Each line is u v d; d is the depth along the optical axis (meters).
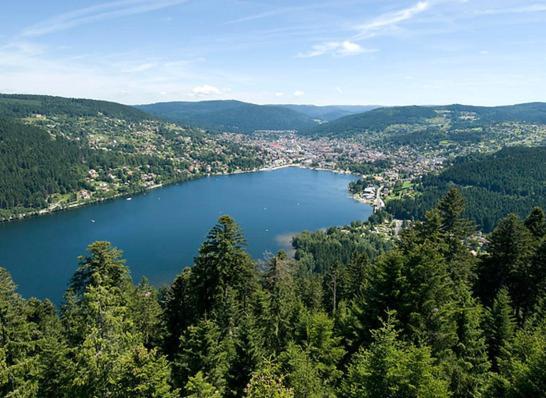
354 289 72.81
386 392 26.77
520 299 55.31
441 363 34.69
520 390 27.14
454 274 53.31
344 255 160.38
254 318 50.84
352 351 42.38
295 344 42.25
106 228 196.50
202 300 49.94
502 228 56.12
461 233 58.53
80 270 41.94
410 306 38.22
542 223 63.09
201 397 28.92
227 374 37.47
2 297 51.94
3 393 31.36
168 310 54.91
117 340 28.67
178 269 147.38
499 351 42.44
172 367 40.88
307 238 175.38
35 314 68.62
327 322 42.22
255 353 37.41
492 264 57.03
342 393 32.31
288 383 34.38
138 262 153.75
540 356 27.36
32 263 150.75
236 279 50.53
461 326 41.06
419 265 38.72
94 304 28.31
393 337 29.20
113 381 27.12
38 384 35.41
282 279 58.91
